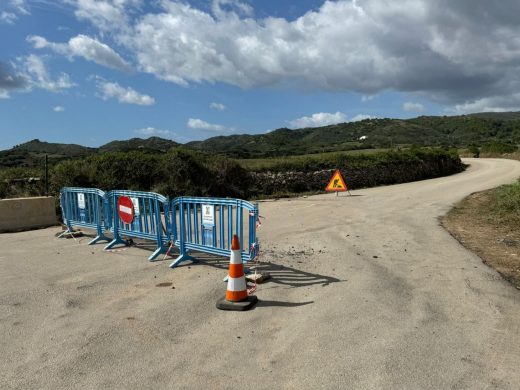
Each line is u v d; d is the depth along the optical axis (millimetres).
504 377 3576
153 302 5469
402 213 13117
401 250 8211
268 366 3797
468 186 22328
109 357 4000
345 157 26641
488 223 11023
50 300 5582
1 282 6395
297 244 8859
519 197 12227
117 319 4918
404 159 30797
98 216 9250
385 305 5262
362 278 6387
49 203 11875
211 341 4320
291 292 5801
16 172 15344
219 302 5258
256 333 4496
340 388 3422
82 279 6520
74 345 4262
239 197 18719
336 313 5012
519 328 4559
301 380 3551
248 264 7266
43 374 3707
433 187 22578
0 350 4180
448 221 11547
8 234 10500
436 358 3900
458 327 4594
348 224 11258
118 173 16031
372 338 4332
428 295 5629
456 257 7590
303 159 24375
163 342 4309
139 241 9242
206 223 7035
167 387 3477
